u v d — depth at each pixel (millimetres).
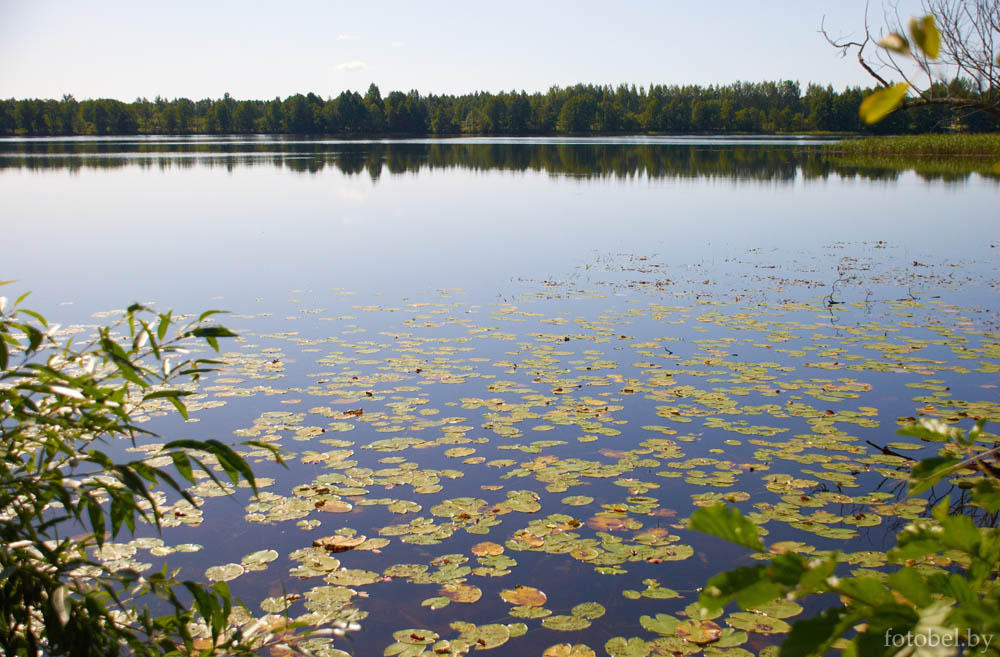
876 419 5559
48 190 22922
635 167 34188
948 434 1293
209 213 18094
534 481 4621
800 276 10898
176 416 5625
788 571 941
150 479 1996
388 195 22578
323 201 20891
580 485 4574
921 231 15578
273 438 5250
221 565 3740
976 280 10555
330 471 4766
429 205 20141
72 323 7961
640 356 7082
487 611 3391
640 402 5914
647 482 4609
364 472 4754
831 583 963
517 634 3230
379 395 6062
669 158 40969
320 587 3562
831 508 4270
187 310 8688
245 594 3512
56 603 1810
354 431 5371
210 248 13188
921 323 8250
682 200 21438
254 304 9070
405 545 3930
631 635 3225
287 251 12961
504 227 16109
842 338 7664
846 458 4914
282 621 3291
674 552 3848
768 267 11641
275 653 3090
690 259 12352
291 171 31438
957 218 17516
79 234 14609
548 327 8125
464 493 4484
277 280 10492
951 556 3660
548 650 3119
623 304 9180
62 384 1962
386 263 11883
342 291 9820
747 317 8555
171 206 19406
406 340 7590
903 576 958
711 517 968
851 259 12344
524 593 3516
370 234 15008
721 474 4695
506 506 4324
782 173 30531
